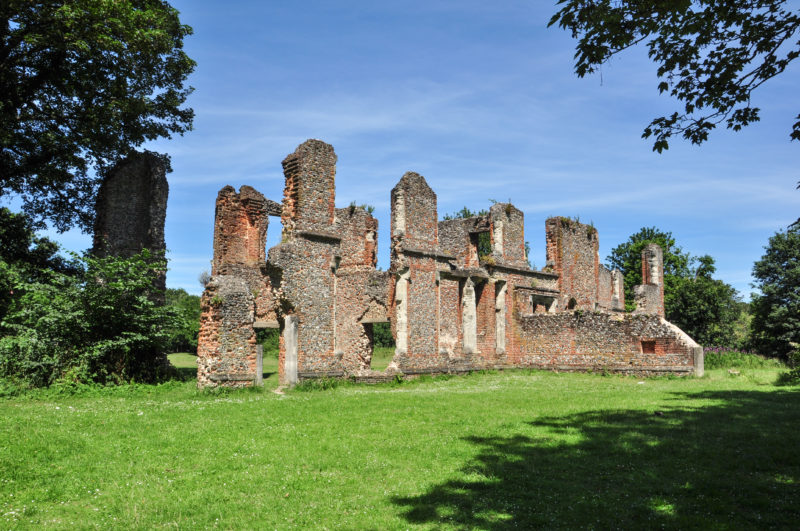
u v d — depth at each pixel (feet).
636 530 20.76
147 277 63.77
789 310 118.11
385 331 163.73
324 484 26.35
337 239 72.54
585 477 26.99
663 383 72.69
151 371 66.08
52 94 74.74
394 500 24.13
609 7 26.37
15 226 80.48
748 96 27.43
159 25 71.77
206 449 32.24
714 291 130.00
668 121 28.63
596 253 119.34
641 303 109.50
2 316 66.95
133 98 73.41
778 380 67.00
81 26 62.85
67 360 56.13
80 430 35.76
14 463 28.04
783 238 123.44
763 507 22.91
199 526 21.42
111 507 23.30
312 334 67.87
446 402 52.01
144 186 81.61
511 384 73.05
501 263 95.81
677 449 31.91
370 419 42.32
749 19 25.61
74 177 83.97
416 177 83.97
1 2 61.11
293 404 49.65
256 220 92.43
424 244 84.17
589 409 47.24
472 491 25.16
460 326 90.79
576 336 91.76
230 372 58.54
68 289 59.52
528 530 20.84
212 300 58.44
